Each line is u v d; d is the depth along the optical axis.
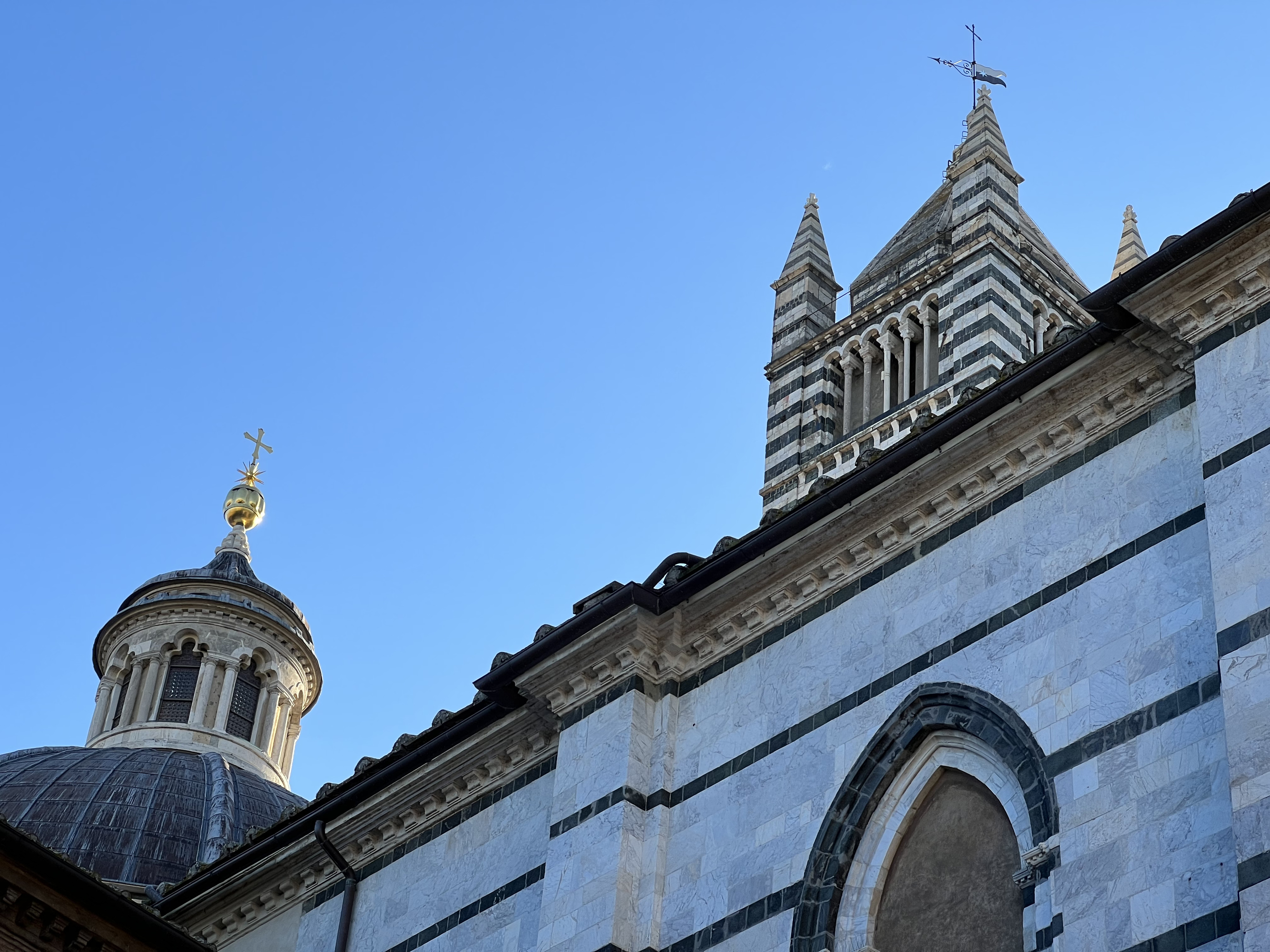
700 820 28.95
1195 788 23.45
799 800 27.83
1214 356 25.66
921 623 27.86
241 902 36.38
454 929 32.00
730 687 29.92
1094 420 27.14
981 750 26.36
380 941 33.22
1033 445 27.64
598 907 28.64
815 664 28.92
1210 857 22.88
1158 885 23.14
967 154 90.06
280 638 87.19
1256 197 25.16
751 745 29.02
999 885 25.41
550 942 28.94
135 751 77.69
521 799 32.50
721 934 27.61
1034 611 26.50
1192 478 25.69
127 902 29.56
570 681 31.42
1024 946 24.38
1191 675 24.27
